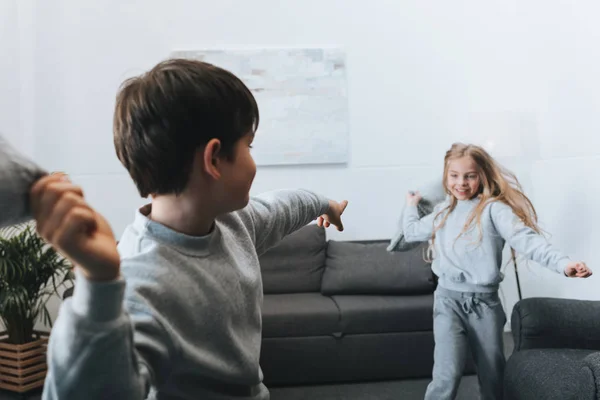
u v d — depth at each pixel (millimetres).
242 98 835
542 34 4078
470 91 4469
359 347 3455
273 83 4324
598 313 2506
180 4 4270
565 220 3834
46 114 4188
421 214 3736
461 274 2770
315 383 3461
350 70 4398
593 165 3518
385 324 3465
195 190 820
